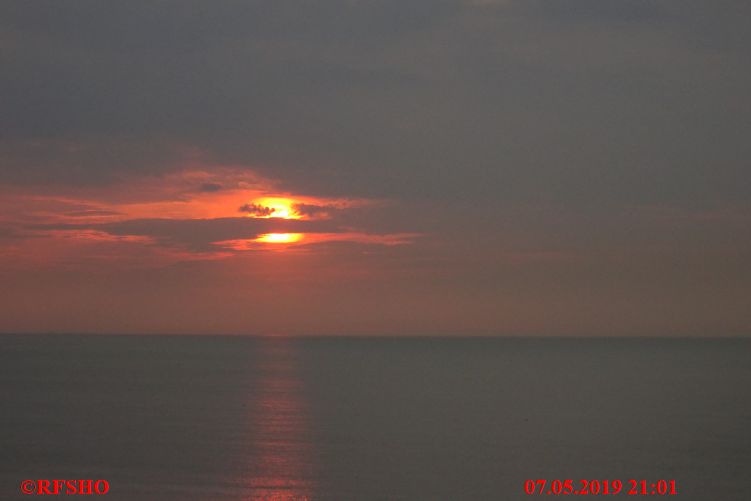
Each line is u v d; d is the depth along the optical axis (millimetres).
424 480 81688
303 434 110375
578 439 106438
